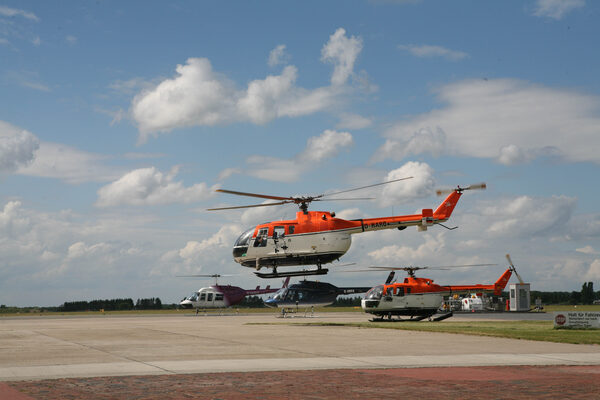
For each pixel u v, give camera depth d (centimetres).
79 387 1195
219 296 7588
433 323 4216
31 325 4228
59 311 13838
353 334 2873
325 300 6391
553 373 1413
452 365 1566
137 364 1584
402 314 4859
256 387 1198
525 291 8631
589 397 1080
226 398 1071
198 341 2430
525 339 2458
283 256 3800
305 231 3803
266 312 9675
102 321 5222
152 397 1080
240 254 3853
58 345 2236
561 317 3092
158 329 3472
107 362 1636
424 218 3991
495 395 1104
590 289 19175
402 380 1298
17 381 1283
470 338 2542
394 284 4784
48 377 1338
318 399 1062
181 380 1296
